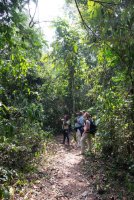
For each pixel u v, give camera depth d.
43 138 13.64
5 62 6.80
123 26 4.93
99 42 5.77
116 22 4.89
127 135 8.58
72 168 9.81
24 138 10.80
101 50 6.25
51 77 18.84
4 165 8.61
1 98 9.87
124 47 5.13
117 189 7.56
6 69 6.85
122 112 8.73
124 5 4.73
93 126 11.61
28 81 15.57
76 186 8.04
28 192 7.36
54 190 7.72
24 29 4.86
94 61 17.14
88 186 7.99
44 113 19.33
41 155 11.48
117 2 4.74
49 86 19.11
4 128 6.29
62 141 16.53
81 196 7.30
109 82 10.23
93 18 5.10
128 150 8.70
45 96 19.33
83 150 11.77
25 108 7.90
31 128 12.32
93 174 8.90
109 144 9.99
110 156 10.22
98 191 7.45
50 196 7.29
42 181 8.39
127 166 8.73
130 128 8.41
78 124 14.01
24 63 6.78
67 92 20.62
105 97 9.12
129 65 5.48
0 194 5.29
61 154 12.21
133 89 7.52
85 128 11.64
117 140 9.19
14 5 4.27
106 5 4.76
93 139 11.96
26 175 8.75
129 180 7.41
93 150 11.73
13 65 6.78
